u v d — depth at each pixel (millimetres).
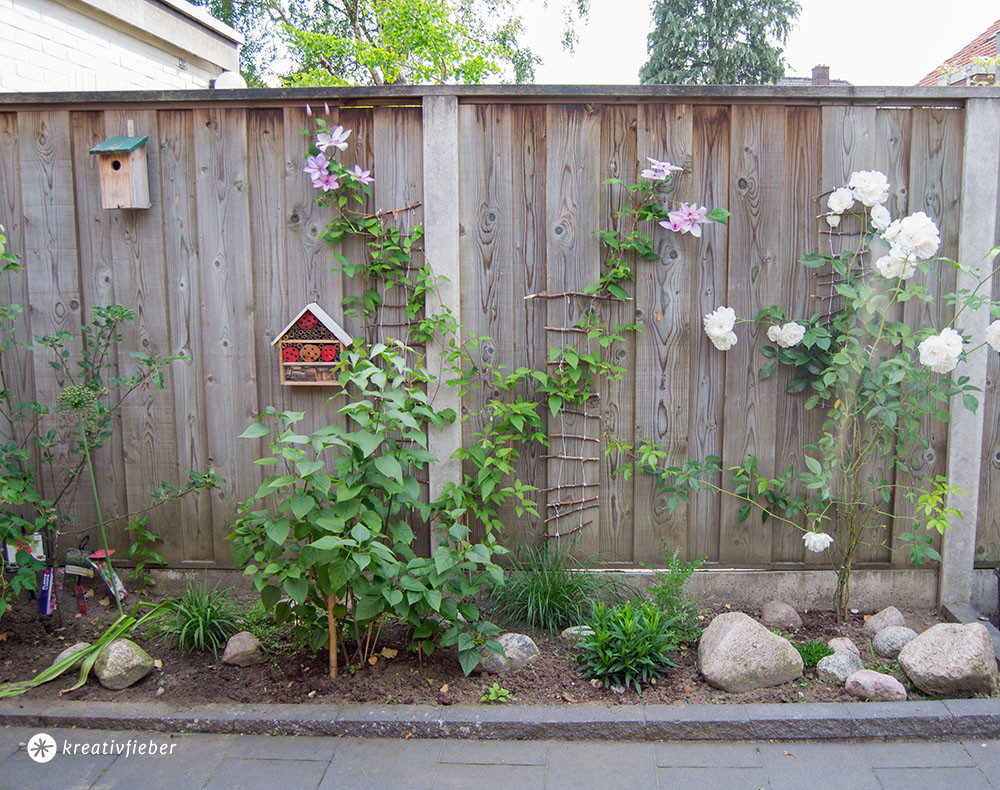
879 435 3305
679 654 2945
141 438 3443
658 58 21547
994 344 2908
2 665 2912
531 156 3250
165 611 3096
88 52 4637
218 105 3275
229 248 3346
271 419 3416
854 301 3061
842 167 3236
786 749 2463
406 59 11500
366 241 3328
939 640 2727
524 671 2832
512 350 3344
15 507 3432
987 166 3205
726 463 3363
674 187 3250
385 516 3100
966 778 2309
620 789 2268
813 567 3396
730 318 3139
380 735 2537
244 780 2324
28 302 3414
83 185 3354
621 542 3426
